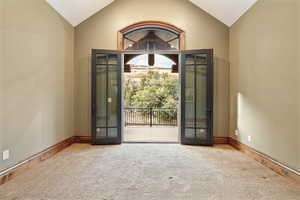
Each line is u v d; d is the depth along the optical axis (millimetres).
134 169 3020
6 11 2555
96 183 2512
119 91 4688
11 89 2656
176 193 2262
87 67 4758
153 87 11258
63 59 4223
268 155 3146
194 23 4754
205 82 4641
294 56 2576
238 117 4227
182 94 4676
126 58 7016
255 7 3537
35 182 2531
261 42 3352
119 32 4762
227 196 2195
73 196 2176
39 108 3318
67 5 3975
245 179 2658
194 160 3477
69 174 2803
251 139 3676
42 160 3373
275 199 2131
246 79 3879
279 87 2877
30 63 3066
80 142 4762
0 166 2475
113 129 4711
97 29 4770
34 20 3162
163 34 4980
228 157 3656
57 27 3943
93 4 4453
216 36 4742
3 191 2285
